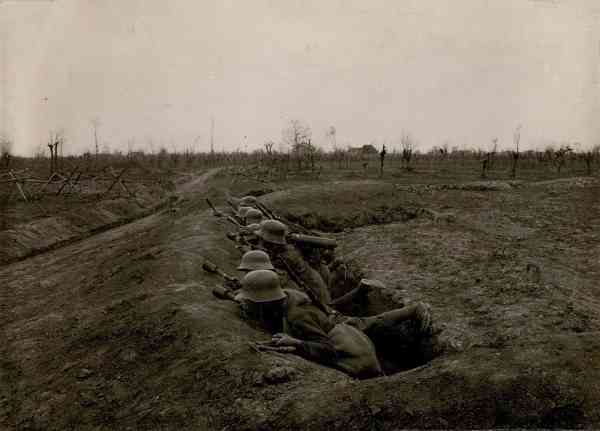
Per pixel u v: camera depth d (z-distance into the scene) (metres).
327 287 7.00
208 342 4.86
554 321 6.32
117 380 4.74
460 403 3.44
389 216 13.66
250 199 10.95
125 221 20.16
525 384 3.45
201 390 4.21
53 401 4.64
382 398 3.57
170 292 6.47
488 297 7.30
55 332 6.33
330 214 13.10
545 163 29.50
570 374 3.48
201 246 9.09
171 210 18.47
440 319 6.44
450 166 32.75
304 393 3.85
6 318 7.77
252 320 5.59
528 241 10.83
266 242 6.32
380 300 7.56
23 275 11.24
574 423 3.23
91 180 27.77
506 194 16.95
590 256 9.50
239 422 3.72
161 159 56.28
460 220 13.17
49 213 17.41
